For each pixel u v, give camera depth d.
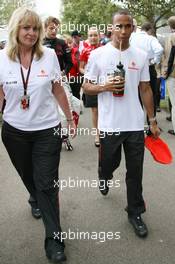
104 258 3.72
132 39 7.52
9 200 5.02
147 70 4.06
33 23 3.39
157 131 4.28
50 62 3.59
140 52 4.00
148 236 4.10
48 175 3.71
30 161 3.94
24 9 3.43
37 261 3.69
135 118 4.05
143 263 3.63
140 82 4.12
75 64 7.78
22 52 3.52
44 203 3.73
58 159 3.79
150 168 6.16
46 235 3.72
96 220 4.46
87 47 7.34
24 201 4.98
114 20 3.88
